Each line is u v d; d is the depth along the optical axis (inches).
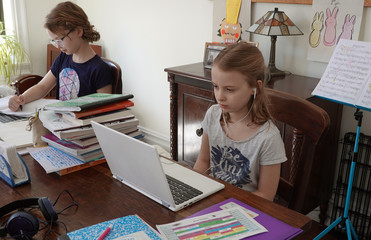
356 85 65.9
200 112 93.0
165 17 124.8
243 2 97.0
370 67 65.3
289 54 92.8
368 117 83.8
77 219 40.8
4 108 77.2
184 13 118.3
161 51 130.2
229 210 41.0
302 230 37.8
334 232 90.1
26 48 150.2
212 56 94.6
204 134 60.3
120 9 141.2
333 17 82.9
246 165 54.9
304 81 85.5
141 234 36.2
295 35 86.0
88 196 45.7
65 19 79.0
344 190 88.7
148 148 40.1
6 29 144.2
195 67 98.5
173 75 96.7
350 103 66.0
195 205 43.3
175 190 45.8
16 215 37.3
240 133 55.1
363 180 85.7
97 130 48.2
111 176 50.9
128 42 142.3
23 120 71.6
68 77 87.8
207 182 47.9
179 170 51.5
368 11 78.8
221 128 56.8
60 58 90.5
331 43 84.3
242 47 48.9
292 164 73.7
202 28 114.1
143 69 139.5
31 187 48.0
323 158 84.7
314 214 97.3
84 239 35.4
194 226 38.1
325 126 47.8
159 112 138.2
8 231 37.4
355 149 68.0
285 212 41.6
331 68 70.2
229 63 47.1
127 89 149.5
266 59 98.1
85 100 56.5
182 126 99.8
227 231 37.1
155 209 42.6
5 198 45.2
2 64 140.9
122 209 42.7
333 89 68.6
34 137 58.1
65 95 88.8
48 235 38.1
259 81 50.3
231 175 56.9
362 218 86.7
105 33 151.6
